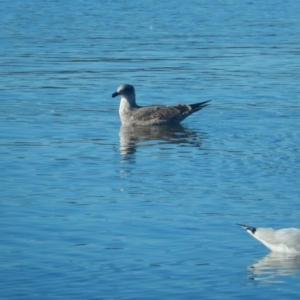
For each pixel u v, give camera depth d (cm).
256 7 5244
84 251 1503
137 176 1970
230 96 2877
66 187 1878
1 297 1317
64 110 2694
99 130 2462
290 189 1859
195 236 1577
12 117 2577
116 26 4438
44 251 1502
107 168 2042
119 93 2569
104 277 1393
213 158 2134
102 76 3209
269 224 1633
